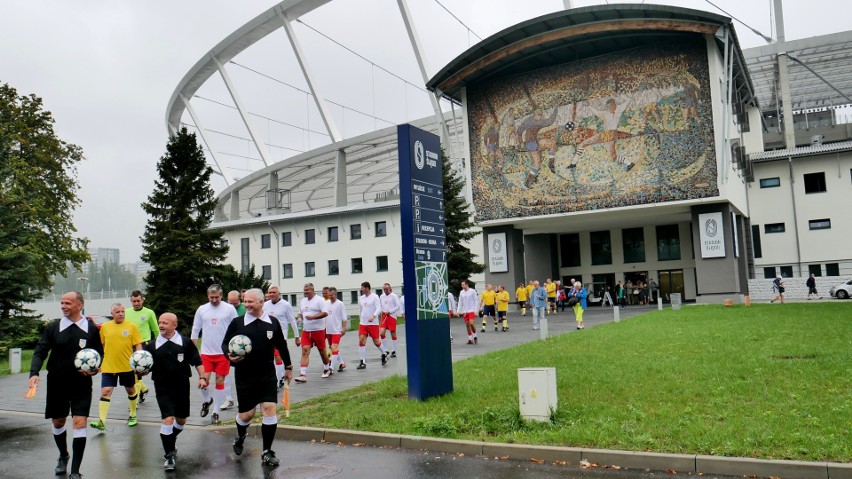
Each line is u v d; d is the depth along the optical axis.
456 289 42.19
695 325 21.98
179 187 36.62
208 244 36.88
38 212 37.19
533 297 28.11
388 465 7.99
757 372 11.55
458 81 46.75
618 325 24.62
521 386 9.23
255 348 8.36
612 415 9.16
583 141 43.34
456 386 12.48
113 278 173.12
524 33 42.72
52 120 40.50
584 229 52.78
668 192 40.69
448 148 48.12
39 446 10.15
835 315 23.05
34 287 27.88
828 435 7.46
